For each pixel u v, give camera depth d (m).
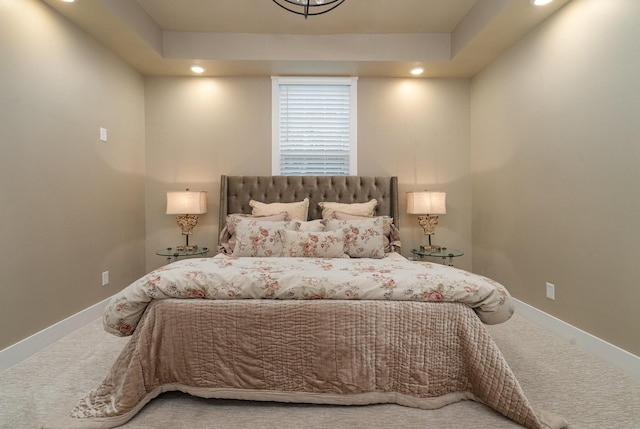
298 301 1.65
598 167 2.20
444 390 1.63
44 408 1.62
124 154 3.43
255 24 3.26
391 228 3.54
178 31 3.38
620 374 1.95
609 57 2.11
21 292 2.19
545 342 2.41
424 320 1.63
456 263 3.98
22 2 2.22
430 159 3.96
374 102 3.93
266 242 2.84
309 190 3.77
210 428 1.48
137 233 3.69
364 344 1.62
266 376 1.63
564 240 2.51
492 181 3.51
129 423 1.51
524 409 1.46
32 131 2.29
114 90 3.26
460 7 3.00
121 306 1.65
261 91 3.90
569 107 2.45
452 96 3.96
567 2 2.45
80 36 2.78
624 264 2.02
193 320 1.64
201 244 3.89
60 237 2.54
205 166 3.89
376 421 1.52
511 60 3.15
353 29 3.37
